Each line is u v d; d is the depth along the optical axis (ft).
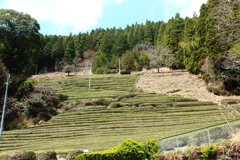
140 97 121.29
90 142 63.72
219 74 125.08
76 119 88.79
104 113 95.96
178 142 43.91
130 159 40.11
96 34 383.86
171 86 153.89
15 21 129.90
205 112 91.50
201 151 40.65
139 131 73.51
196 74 178.09
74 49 303.07
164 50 218.59
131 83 166.40
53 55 297.53
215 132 44.80
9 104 96.99
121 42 300.61
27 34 132.46
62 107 107.86
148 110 98.89
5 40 131.85
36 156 43.27
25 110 94.63
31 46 135.54
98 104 111.14
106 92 137.49
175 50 223.10
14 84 115.14
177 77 179.93
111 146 57.77
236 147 40.01
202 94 127.75
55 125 84.33
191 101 112.68
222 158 39.91
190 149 41.32
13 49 133.69
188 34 208.64
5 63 124.57
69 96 126.52
